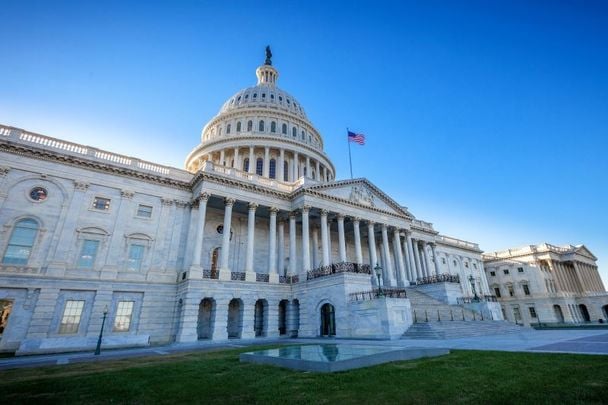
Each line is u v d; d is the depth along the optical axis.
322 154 68.06
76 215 30.80
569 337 22.86
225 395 8.36
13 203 28.50
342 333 30.22
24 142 30.05
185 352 20.66
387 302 27.02
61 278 28.39
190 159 66.75
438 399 7.38
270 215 40.12
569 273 81.69
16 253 27.62
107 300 29.81
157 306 31.91
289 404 7.29
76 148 32.72
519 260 81.38
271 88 77.19
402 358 13.29
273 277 37.00
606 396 7.13
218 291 32.16
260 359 13.80
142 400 8.16
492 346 18.25
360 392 8.09
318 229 48.44
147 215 34.75
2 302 26.12
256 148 62.12
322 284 33.59
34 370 13.94
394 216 50.12
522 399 7.20
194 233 35.78
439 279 43.44
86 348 24.59
